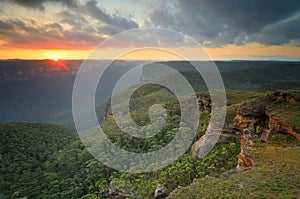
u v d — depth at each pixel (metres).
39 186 37.47
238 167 19.81
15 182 40.84
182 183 24.56
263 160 17.61
